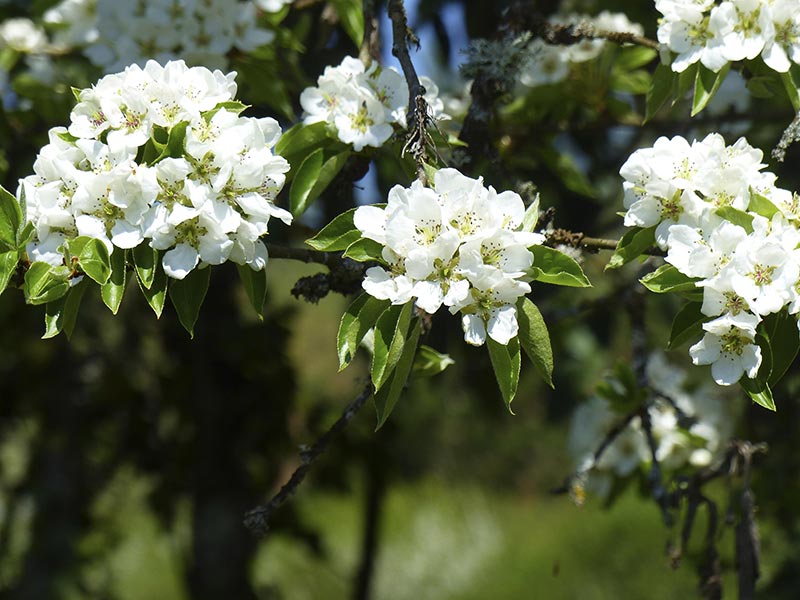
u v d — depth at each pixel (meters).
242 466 5.95
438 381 5.96
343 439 5.89
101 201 2.55
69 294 2.65
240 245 2.65
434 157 2.94
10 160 4.41
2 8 4.64
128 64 3.80
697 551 5.19
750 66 3.24
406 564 12.59
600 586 11.77
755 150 2.79
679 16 3.09
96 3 3.98
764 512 4.83
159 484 6.20
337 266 3.08
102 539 7.00
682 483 4.16
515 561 12.61
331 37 5.03
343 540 12.16
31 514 6.47
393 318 2.49
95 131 2.67
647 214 2.77
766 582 5.07
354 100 3.10
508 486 14.48
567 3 4.83
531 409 13.31
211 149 2.59
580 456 4.40
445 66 5.31
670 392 4.54
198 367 5.76
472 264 2.40
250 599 6.03
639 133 5.03
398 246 2.45
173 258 2.57
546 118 4.31
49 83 4.31
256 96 3.94
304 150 3.17
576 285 2.53
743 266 2.49
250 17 3.81
